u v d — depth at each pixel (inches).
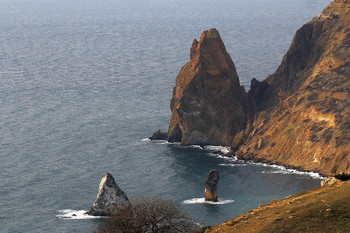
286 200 2507.4
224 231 2251.5
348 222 2044.8
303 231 2046.0
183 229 3297.2
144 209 3277.6
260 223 2196.1
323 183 2856.8
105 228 3363.7
